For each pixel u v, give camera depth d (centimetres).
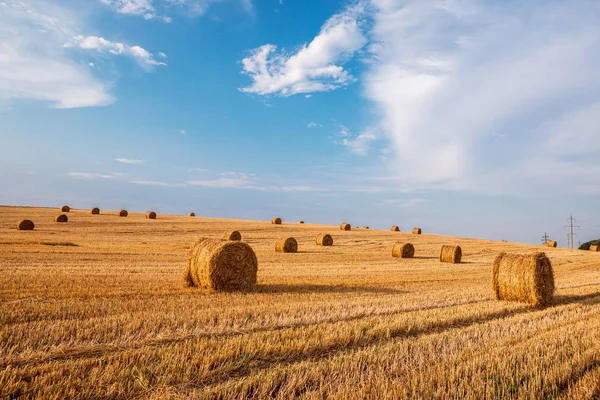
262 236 4303
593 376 573
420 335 823
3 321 782
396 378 555
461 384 524
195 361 593
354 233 5128
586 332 825
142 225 4778
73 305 939
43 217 5109
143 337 714
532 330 855
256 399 504
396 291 1386
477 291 1445
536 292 1213
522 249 4175
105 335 710
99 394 493
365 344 741
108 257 2192
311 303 1074
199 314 891
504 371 588
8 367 536
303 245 3841
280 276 1738
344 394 497
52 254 2145
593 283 1769
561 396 520
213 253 1309
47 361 588
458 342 754
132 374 546
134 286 1295
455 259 2808
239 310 949
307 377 557
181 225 4981
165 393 500
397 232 5803
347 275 1848
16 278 1320
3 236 3048
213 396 497
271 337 732
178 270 1783
